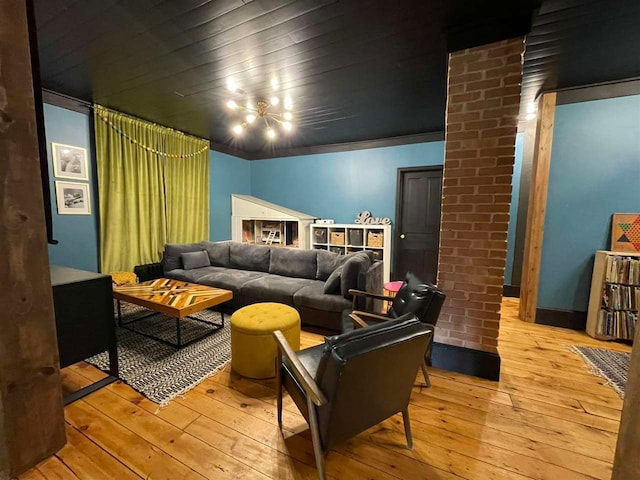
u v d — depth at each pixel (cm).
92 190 365
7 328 126
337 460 142
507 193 201
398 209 490
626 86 278
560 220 310
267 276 378
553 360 242
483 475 135
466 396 193
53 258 334
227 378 211
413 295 202
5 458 128
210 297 267
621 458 88
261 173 605
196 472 134
